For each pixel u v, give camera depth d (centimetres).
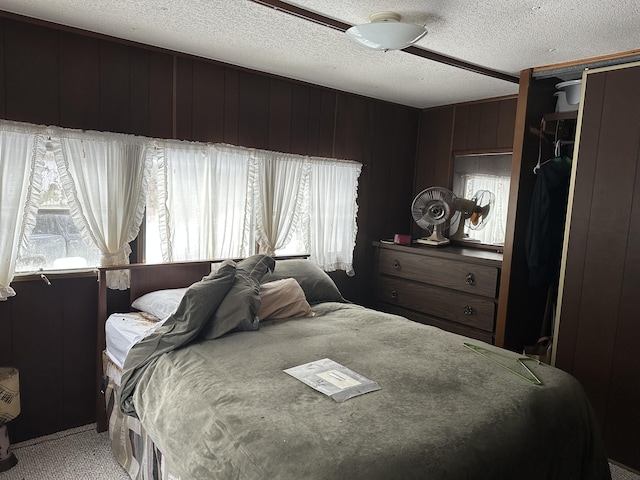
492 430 151
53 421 268
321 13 224
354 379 179
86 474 230
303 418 149
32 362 259
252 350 209
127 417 228
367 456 129
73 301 269
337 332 240
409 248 388
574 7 205
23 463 237
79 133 258
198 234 312
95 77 263
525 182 318
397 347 220
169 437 167
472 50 270
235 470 134
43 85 247
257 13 226
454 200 379
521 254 325
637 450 259
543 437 165
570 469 175
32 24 241
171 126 294
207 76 305
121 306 284
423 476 127
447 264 361
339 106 382
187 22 241
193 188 306
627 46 254
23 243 247
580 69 283
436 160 430
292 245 374
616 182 262
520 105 310
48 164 257
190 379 183
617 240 262
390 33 213
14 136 241
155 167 292
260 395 164
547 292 353
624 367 262
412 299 390
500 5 207
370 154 410
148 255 296
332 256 394
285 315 263
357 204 406
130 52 274
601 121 266
